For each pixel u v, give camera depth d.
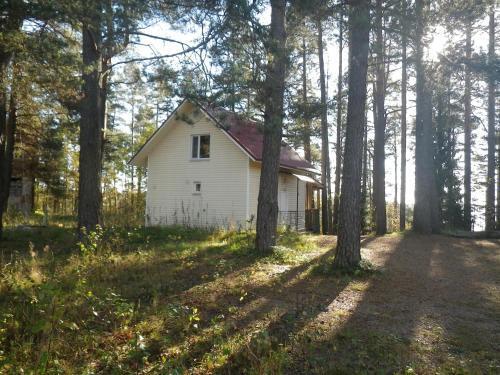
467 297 7.21
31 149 24.44
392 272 9.11
